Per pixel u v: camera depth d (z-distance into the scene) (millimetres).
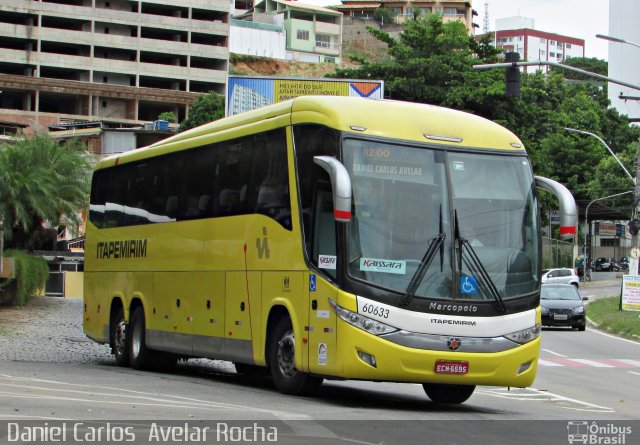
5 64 114188
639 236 45125
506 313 13289
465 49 58656
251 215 15352
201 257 17125
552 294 39344
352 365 12625
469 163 13672
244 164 15805
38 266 43312
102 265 22203
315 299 13312
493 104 56906
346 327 12656
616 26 125562
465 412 13852
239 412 11625
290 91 48438
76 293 52531
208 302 16750
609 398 17281
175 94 118875
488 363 13055
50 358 23156
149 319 19422
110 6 120062
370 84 48312
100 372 18641
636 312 43094
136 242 20312
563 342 32406
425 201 13227
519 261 13578
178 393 14250
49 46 117500
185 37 125062
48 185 43094
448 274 13047
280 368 14383
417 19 60969
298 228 13852
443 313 12898
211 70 124812
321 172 13469
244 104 48312
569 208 13594
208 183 17125
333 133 13203
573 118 94688
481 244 13359
